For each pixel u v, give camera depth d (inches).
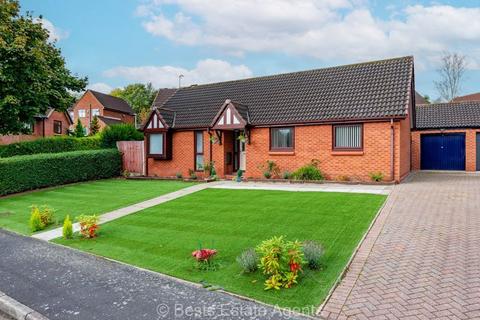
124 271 274.7
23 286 252.7
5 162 657.0
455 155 872.3
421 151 901.8
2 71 714.8
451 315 183.8
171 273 264.5
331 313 193.5
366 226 340.5
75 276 268.5
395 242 293.6
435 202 426.3
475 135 846.5
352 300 205.3
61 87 967.0
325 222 361.1
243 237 333.7
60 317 205.5
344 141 647.1
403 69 676.1
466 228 321.1
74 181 788.6
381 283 223.5
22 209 538.0
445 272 232.8
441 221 345.4
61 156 759.1
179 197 547.5
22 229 430.6
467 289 209.3
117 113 2440.9
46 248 347.3
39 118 1357.0
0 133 832.9
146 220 423.2
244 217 401.1
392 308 193.9
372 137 615.5
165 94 1438.2
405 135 701.9
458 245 279.9
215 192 570.9
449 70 1823.3
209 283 242.4
